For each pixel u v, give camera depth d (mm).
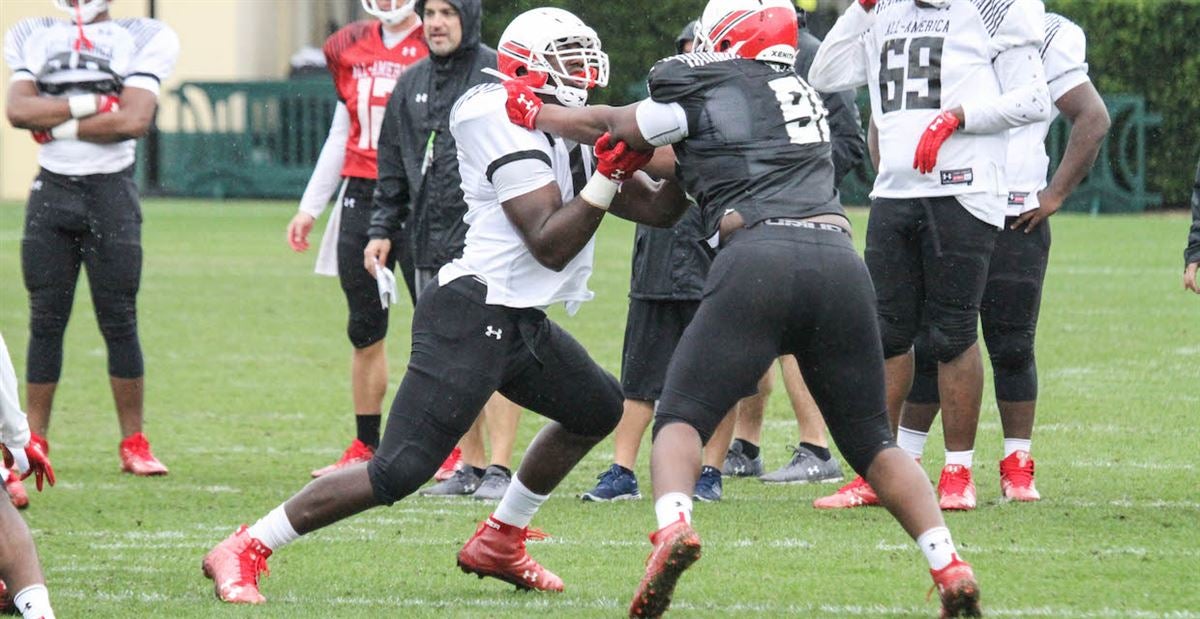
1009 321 26625
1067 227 80562
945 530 18625
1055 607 19656
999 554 22703
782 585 21016
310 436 34250
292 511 20016
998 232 25422
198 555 23141
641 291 27359
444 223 27000
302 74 102688
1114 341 45875
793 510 26422
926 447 32531
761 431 32625
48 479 19047
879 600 20219
